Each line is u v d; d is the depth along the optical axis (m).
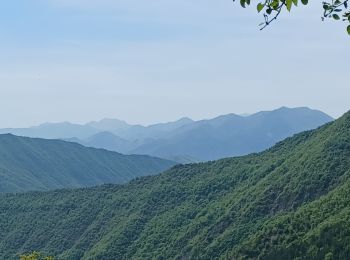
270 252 119.12
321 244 108.94
